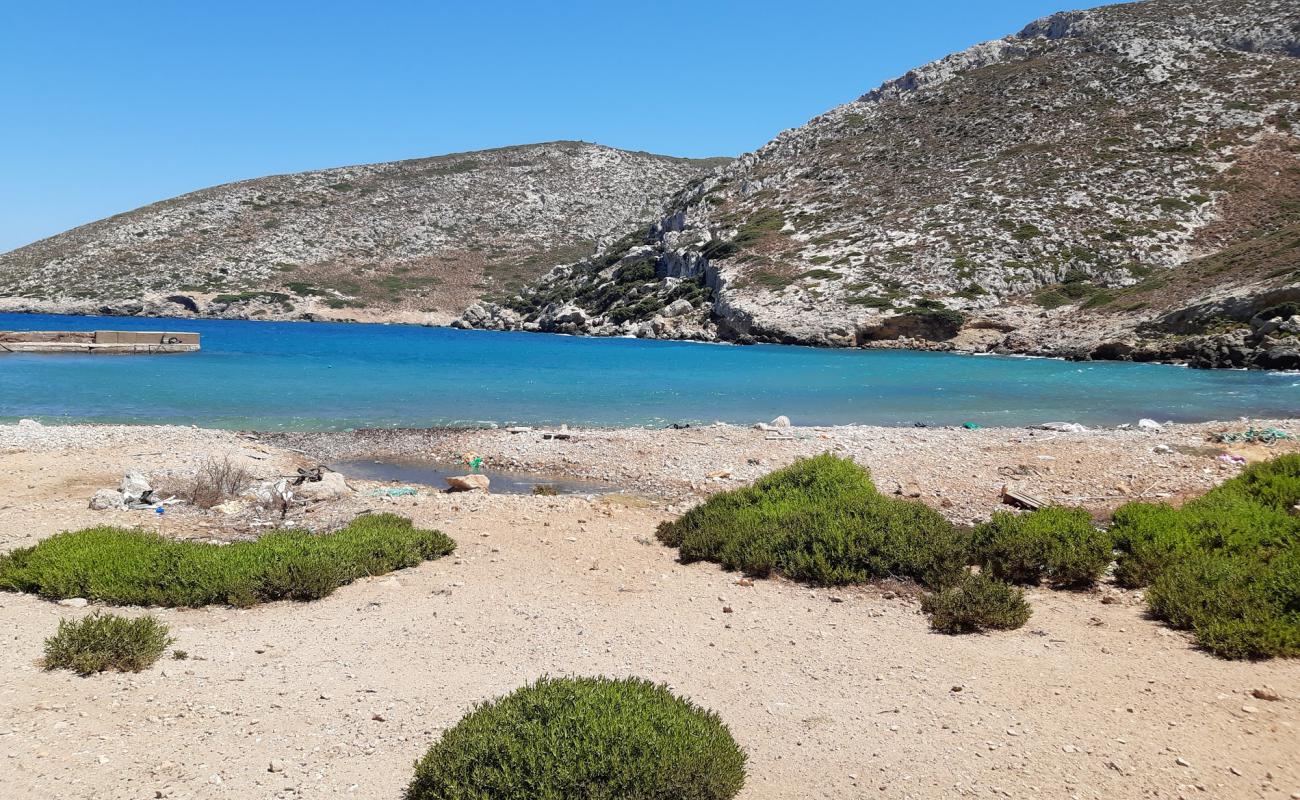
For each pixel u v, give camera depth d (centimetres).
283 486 1495
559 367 4600
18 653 726
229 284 12125
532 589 981
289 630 829
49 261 12888
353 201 15888
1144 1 11606
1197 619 766
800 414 2841
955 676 688
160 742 564
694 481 1752
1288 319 4375
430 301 12269
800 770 528
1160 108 8806
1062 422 2508
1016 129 9331
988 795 491
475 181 17250
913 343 6325
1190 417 2672
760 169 10931
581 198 17012
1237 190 7225
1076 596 937
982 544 1066
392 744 570
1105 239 6988
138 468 1700
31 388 3253
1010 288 6750
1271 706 598
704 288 8431
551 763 458
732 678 693
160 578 945
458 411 2872
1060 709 611
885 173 9431
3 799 475
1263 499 1224
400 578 1034
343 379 3819
